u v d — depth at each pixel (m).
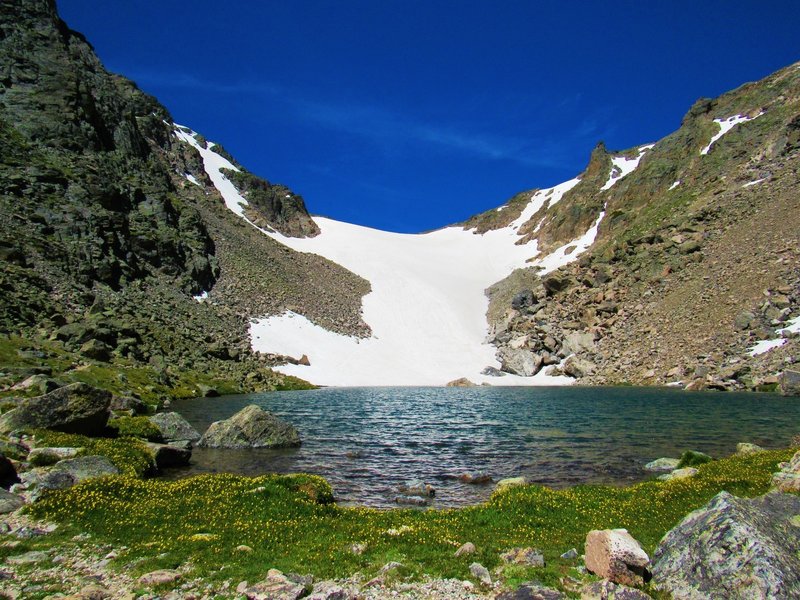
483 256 162.62
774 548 9.13
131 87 143.88
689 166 121.12
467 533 14.16
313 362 87.31
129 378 49.31
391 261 147.88
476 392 68.00
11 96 89.69
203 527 14.45
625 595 9.49
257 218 148.00
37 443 21.94
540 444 31.23
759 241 77.44
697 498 16.66
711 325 69.31
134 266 80.88
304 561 11.98
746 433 32.53
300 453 29.38
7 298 53.38
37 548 12.82
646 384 67.81
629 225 117.69
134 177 100.44
